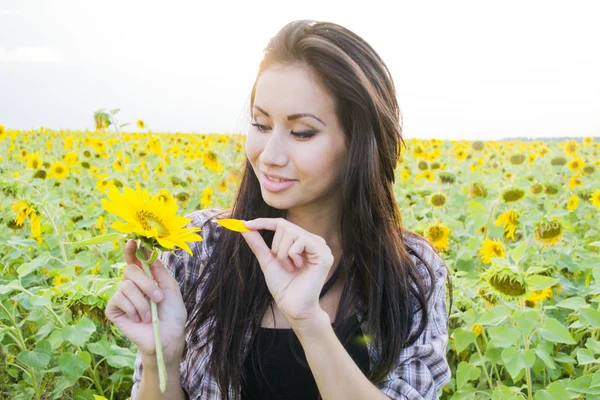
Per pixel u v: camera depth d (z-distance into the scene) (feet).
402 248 4.96
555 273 9.28
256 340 4.79
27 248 10.36
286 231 3.79
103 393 7.85
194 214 5.40
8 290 6.81
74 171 19.67
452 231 12.93
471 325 7.75
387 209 4.80
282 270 3.89
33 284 9.93
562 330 6.15
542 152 28.63
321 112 4.14
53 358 7.69
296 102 4.05
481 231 12.57
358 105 4.21
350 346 4.80
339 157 4.33
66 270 7.64
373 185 4.48
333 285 5.02
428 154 24.07
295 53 4.08
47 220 11.17
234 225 3.66
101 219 11.90
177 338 4.05
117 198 3.14
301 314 3.78
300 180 4.24
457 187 17.37
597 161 26.27
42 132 43.93
